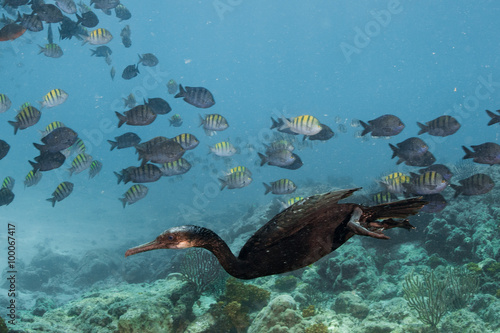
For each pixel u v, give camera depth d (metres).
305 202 1.41
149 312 8.23
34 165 8.64
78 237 24.61
